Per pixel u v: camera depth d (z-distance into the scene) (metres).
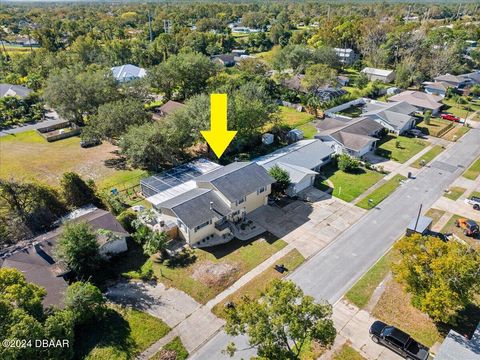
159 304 29.50
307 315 20.78
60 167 54.12
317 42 135.88
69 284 31.02
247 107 56.66
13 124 72.44
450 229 39.19
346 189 47.28
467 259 24.56
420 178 50.22
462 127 69.25
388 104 73.88
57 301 27.22
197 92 84.25
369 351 25.66
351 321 28.03
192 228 35.22
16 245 34.31
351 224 40.19
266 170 45.09
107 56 115.69
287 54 107.50
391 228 39.50
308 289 31.09
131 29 191.50
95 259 31.89
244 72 88.69
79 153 59.12
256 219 40.88
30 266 30.34
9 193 36.56
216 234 38.00
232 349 21.19
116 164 55.19
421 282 26.42
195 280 31.89
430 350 25.48
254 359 20.03
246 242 37.06
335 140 56.91
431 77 97.56
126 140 50.84
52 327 22.86
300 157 51.25
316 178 50.09
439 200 44.97
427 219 38.66
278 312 20.31
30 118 74.62
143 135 49.56
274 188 44.66
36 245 32.06
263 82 82.50
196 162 51.56
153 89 89.31
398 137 64.12
